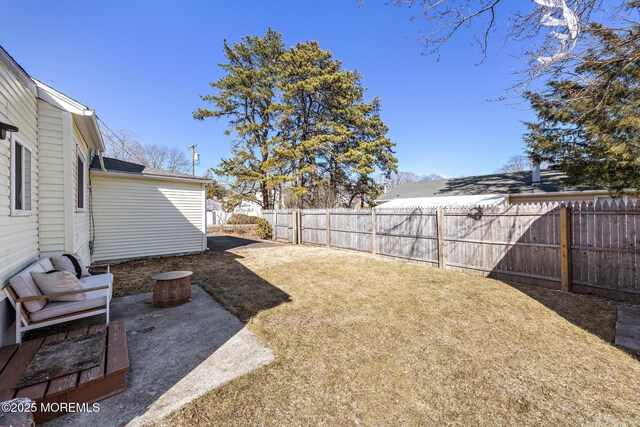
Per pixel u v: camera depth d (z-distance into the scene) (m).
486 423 2.03
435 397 2.31
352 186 18.98
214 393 2.33
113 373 2.23
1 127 2.75
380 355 2.97
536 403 2.23
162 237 9.33
